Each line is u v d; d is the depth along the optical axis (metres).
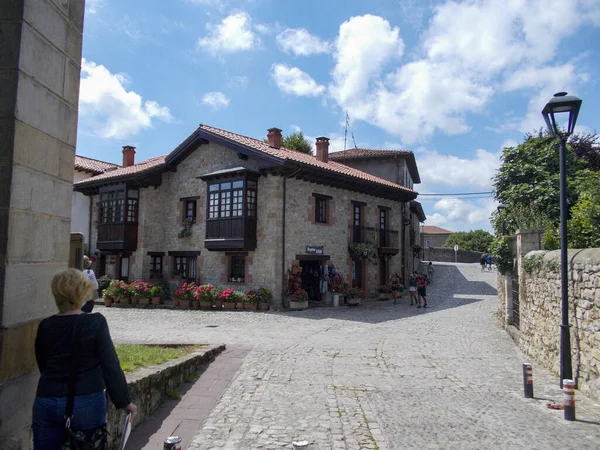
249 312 16.62
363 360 8.97
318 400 6.30
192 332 12.27
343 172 19.78
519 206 14.13
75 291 2.83
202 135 19.53
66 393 2.64
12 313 3.05
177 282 20.78
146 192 21.36
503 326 13.23
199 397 6.34
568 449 4.52
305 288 20.27
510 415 5.62
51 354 2.71
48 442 2.62
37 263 3.33
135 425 5.13
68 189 3.76
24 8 3.15
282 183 18.02
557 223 13.37
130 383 5.00
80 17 3.96
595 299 6.11
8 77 3.09
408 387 7.03
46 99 3.44
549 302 8.14
